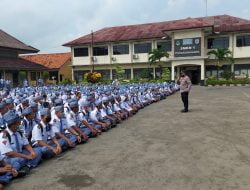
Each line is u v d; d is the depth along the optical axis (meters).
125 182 4.55
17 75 32.44
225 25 33.91
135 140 7.27
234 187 4.23
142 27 39.41
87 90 15.45
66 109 7.04
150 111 12.66
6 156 4.86
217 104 14.27
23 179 4.85
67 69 42.72
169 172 4.91
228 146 6.39
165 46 35.03
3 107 6.48
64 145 6.40
